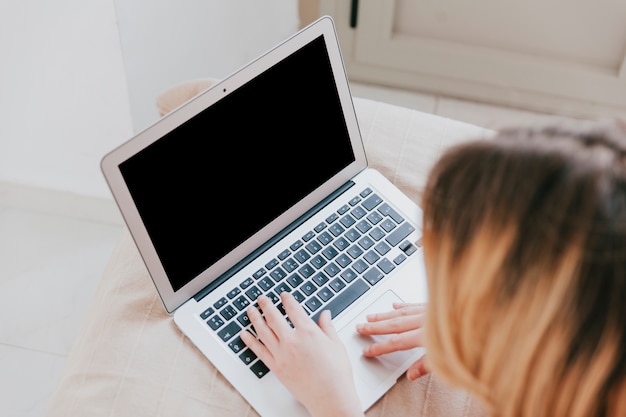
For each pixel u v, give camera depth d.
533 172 0.37
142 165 0.68
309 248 0.79
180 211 0.72
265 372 0.71
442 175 0.41
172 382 0.71
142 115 1.18
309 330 0.69
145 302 0.77
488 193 0.39
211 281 0.77
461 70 1.53
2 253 1.38
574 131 0.38
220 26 1.24
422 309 0.72
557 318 0.38
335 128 0.80
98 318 0.76
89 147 1.24
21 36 1.04
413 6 1.46
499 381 0.43
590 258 0.36
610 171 0.36
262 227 0.79
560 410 0.42
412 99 1.59
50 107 1.17
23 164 1.32
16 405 1.24
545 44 1.45
